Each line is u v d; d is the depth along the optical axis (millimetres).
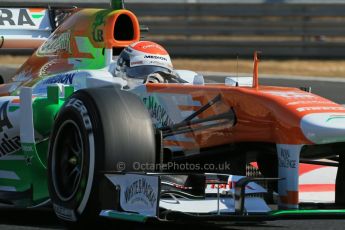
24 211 22781
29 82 24891
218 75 57562
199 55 71125
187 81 23484
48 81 23875
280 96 19141
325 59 70000
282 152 18391
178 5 71875
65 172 19031
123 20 24625
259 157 20625
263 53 70562
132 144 18094
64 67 24812
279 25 71125
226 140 19984
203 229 19703
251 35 71312
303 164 21844
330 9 70750
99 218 18109
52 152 19250
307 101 18953
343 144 18672
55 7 29922
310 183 21828
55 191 19031
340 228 20156
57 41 25594
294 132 18078
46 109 20922
